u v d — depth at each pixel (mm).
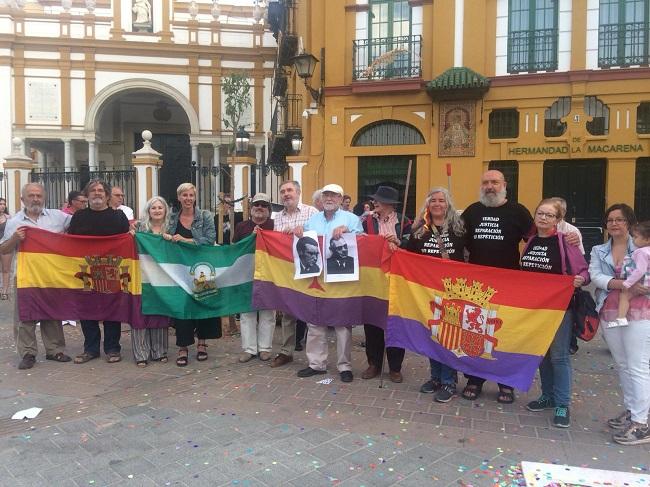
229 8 23484
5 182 15016
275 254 5895
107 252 5961
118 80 22453
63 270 5984
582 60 12633
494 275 4668
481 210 4887
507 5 13008
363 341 7266
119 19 22391
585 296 4352
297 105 16156
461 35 13141
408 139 13781
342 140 13969
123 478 3557
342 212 5664
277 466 3703
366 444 4031
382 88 13422
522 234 4758
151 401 4918
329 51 13898
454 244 4980
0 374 5699
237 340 7176
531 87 12883
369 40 13664
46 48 21969
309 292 5613
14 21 21859
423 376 5668
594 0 12508
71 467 3697
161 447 3984
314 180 14289
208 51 22812
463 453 3898
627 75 12359
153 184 13727
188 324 6055
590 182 12938
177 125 25703
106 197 6137
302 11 15867
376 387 5312
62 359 6141
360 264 5457
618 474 3553
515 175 13250
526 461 3762
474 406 4809
